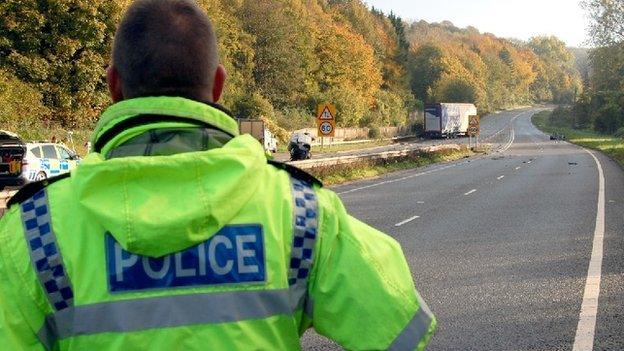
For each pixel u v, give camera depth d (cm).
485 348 594
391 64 13350
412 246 1160
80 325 139
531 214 1614
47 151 2180
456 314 710
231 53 8025
